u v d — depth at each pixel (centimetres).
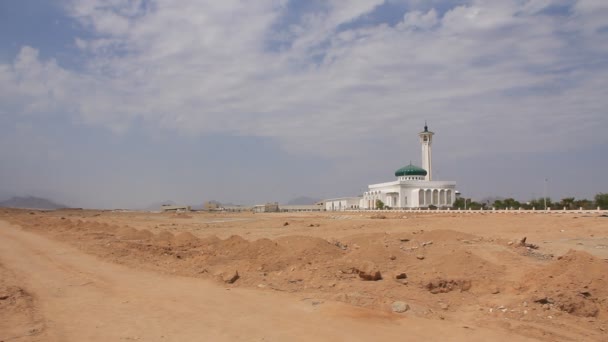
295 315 1297
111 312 1330
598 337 1162
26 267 2148
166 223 7281
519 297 1448
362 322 1227
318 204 18325
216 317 1276
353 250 2441
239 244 2688
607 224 4097
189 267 2123
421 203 12850
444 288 1614
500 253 2275
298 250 2336
